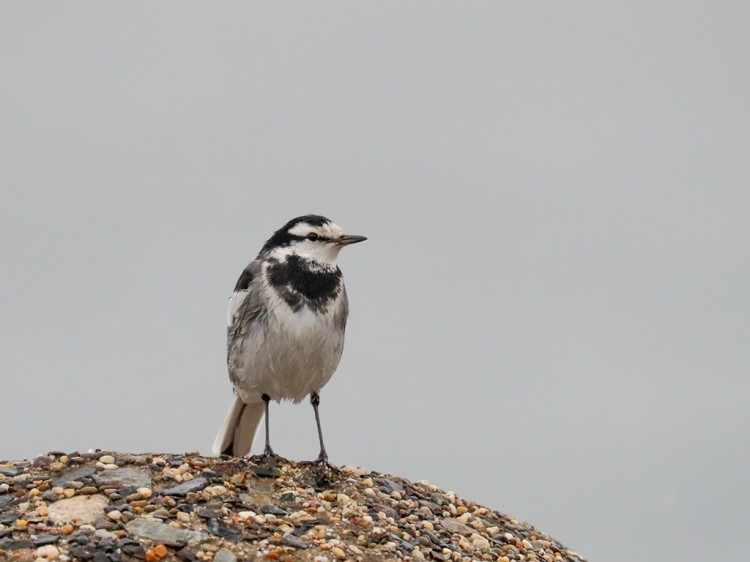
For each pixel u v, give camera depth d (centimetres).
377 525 1439
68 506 1365
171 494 1412
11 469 1476
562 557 1555
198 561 1273
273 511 1419
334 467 1590
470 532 1525
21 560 1234
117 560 1248
